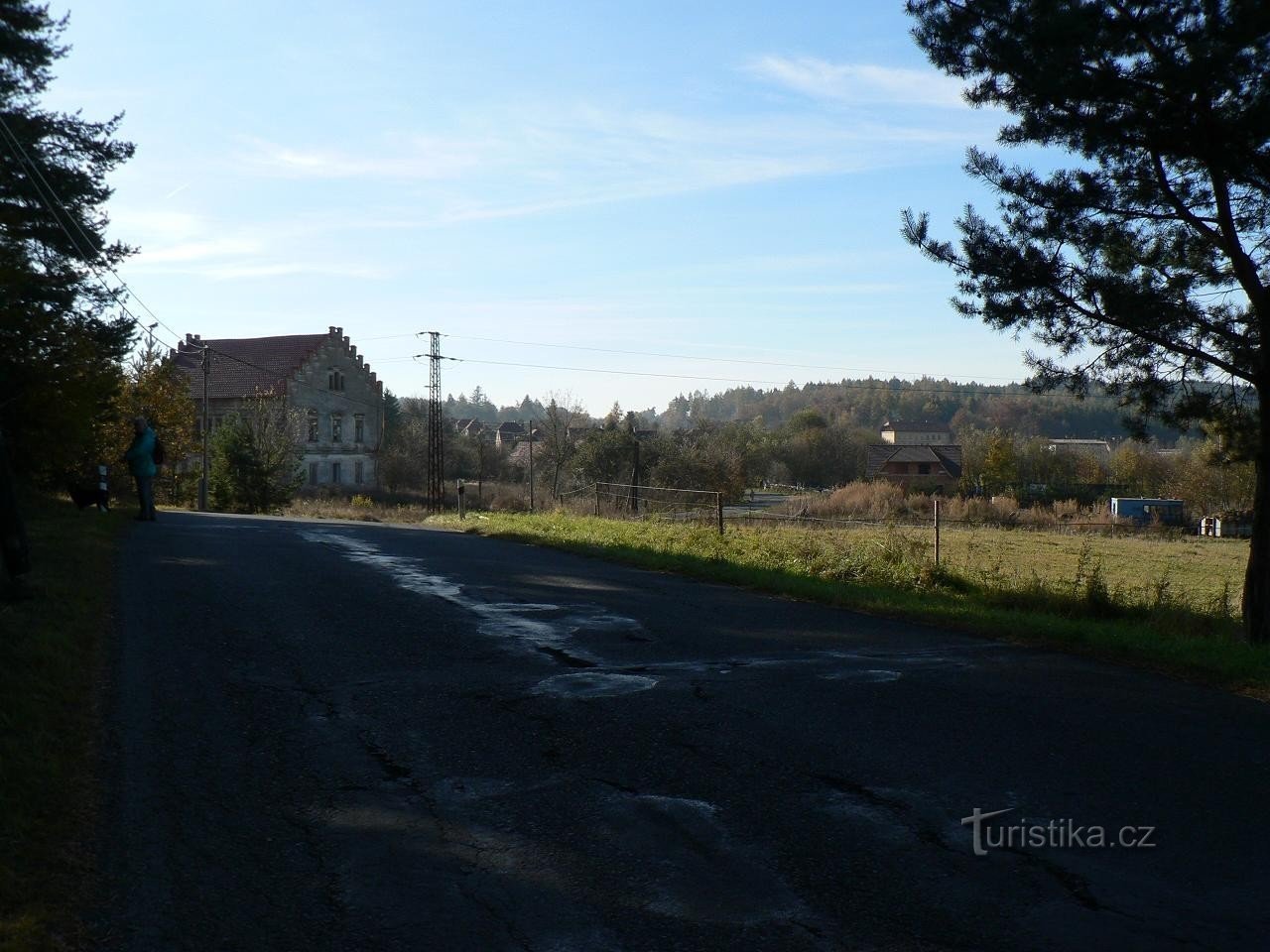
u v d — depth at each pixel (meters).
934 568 16.00
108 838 4.98
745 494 70.31
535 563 15.38
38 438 19.11
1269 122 10.42
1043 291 12.11
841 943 4.12
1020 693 8.03
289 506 50.16
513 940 4.12
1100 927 4.28
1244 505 59.72
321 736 6.57
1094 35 10.98
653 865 4.81
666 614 11.23
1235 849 5.08
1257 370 11.73
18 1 22.59
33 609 9.05
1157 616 12.91
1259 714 7.57
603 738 6.63
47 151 24.53
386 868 4.75
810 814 5.44
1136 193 11.88
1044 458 84.56
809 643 9.87
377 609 10.73
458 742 6.52
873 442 101.75
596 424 69.31
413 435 85.06
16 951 3.85
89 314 25.94
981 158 12.08
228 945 4.06
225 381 68.94
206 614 10.02
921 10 11.91
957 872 4.79
